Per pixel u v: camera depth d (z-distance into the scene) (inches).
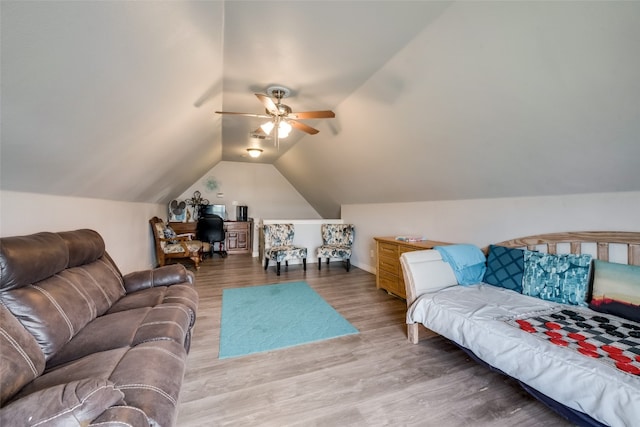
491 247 108.6
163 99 75.4
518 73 65.2
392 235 173.5
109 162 85.0
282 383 70.5
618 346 56.8
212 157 209.5
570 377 52.4
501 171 96.7
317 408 61.9
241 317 111.6
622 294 71.6
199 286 153.8
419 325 94.3
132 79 57.6
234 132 161.8
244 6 59.5
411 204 158.2
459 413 60.9
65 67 42.1
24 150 53.4
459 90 78.4
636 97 55.7
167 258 191.9
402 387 69.4
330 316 113.1
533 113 71.4
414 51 75.5
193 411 60.6
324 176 204.7
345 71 88.1
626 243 76.8
